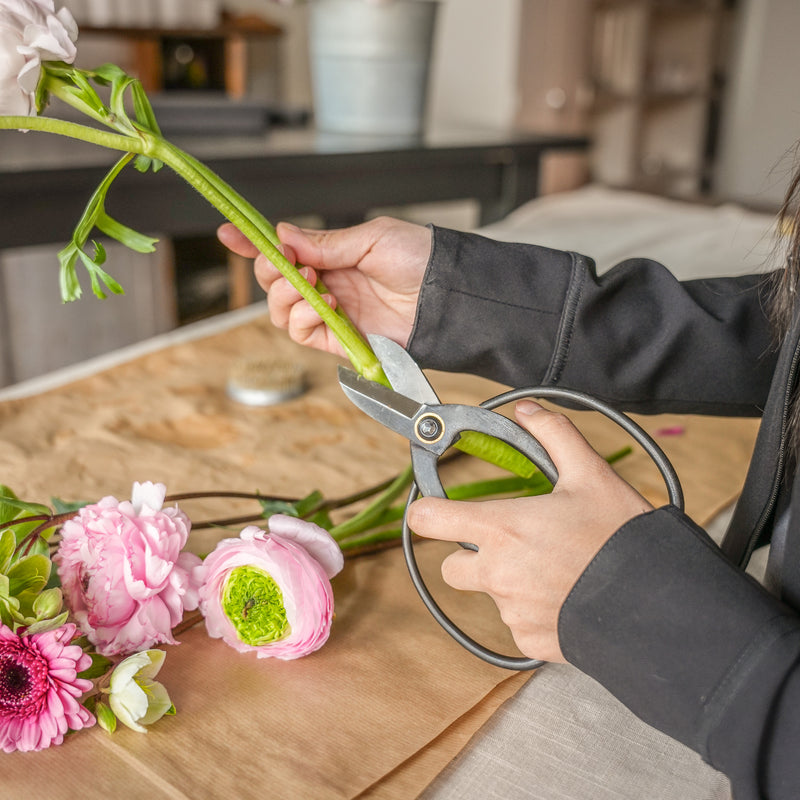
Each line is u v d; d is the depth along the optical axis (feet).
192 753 1.31
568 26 10.90
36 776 1.26
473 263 1.84
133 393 2.81
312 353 3.25
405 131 6.33
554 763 1.34
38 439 2.43
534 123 11.13
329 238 1.91
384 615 1.69
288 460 2.38
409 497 1.50
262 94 7.63
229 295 7.34
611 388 1.90
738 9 12.93
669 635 1.17
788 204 1.58
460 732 1.38
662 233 4.77
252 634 1.50
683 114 12.57
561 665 1.57
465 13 9.85
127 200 4.55
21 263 6.14
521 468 1.62
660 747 1.39
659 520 1.24
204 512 2.06
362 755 1.31
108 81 1.65
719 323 1.91
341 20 5.97
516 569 1.27
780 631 1.14
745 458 2.46
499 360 1.89
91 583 1.42
